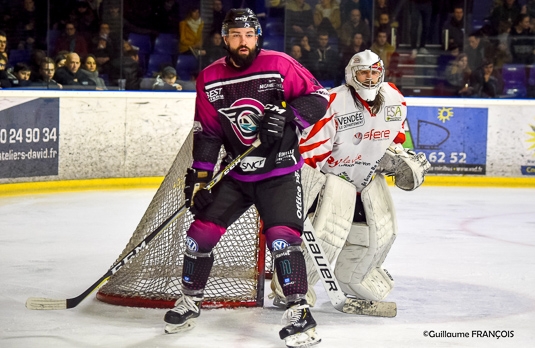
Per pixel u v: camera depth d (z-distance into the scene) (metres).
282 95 5.15
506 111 14.70
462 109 14.64
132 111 13.54
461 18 15.66
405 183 6.22
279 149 5.20
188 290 5.39
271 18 15.58
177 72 15.22
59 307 5.41
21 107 12.34
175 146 13.98
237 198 5.33
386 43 15.77
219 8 15.25
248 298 6.19
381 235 5.99
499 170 14.73
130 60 14.49
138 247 5.33
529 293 6.81
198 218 5.33
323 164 5.86
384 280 6.33
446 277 7.38
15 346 5.05
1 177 12.20
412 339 5.36
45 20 13.60
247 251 6.49
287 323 5.10
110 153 13.40
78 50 13.96
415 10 15.69
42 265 7.55
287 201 5.17
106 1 14.16
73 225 9.77
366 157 5.88
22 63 13.46
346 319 5.86
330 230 5.77
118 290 6.23
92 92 13.12
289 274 5.07
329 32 15.69
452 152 14.67
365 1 15.62
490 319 5.93
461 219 10.79
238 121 5.19
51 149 12.75
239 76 5.14
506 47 15.73
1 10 13.24
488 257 8.34
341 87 5.77
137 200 11.93
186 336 5.34
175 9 14.98
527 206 12.11
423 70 15.87
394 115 5.84
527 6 15.69
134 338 5.27
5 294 6.42
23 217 10.27
